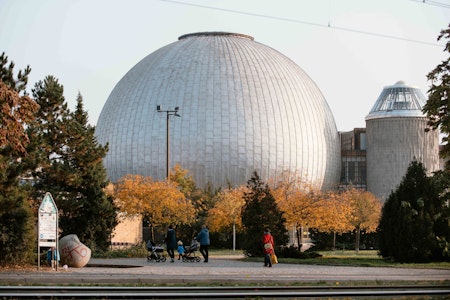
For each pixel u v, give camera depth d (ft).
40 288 68.90
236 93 343.46
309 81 384.06
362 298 64.75
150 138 340.39
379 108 367.04
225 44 368.89
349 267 118.21
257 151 338.13
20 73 106.93
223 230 239.50
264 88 349.20
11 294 63.77
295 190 230.68
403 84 371.15
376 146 364.58
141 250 157.89
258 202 150.61
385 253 139.95
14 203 102.42
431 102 114.62
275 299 63.26
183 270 101.86
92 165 151.02
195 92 341.82
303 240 321.32
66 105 145.48
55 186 144.25
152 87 349.41
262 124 341.00
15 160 110.42
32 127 116.16
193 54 360.07
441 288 75.10
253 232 150.00
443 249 133.28
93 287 71.20
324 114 374.22
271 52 379.35
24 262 106.63
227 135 335.67
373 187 365.81
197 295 64.23
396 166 358.64
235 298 63.72
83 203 149.79
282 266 118.01
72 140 146.00
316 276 90.12
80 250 108.88
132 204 198.90
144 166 341.41
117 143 351.46
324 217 191.72
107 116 364.99
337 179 380.58
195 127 335.88
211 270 102.06
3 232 103.81
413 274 97.86
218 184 334.65
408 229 133.18
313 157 356.18
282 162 342.85
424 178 138.21
